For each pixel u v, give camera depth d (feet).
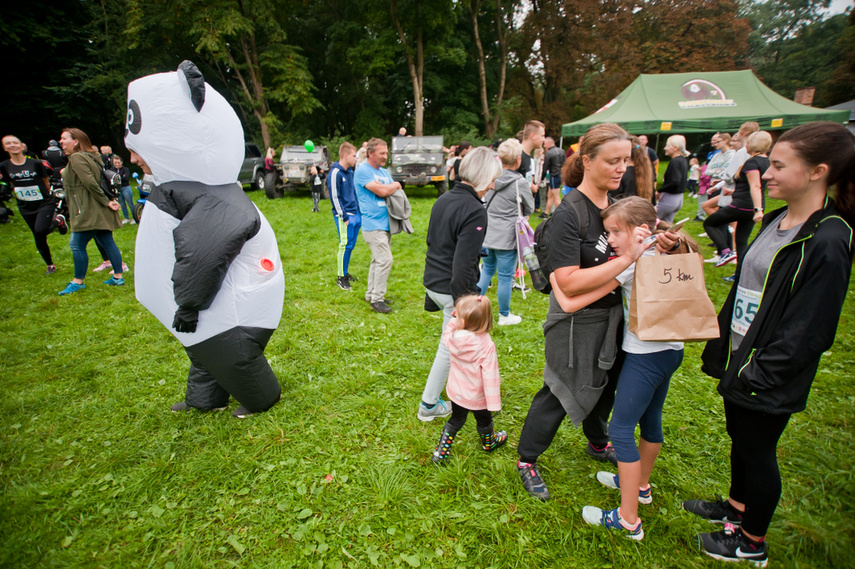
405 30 73.72
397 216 15.38
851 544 6.75
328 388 11.06
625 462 6.55
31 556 6.84
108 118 74.38
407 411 10.30
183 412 10.18
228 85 73.56
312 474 8.37
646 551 6.75
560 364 6.99
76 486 8.15
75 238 17.72
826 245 5.02
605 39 90.12
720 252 19.80
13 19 57.31
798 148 5.24
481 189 9.12
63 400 10.84
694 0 89.20
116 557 6.84
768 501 5.98
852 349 12.60
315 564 6.67
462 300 8.08
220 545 7.02
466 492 7.98
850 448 8.80
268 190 44.55
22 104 62.34
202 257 7.78
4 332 14.48
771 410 5.48
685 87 47.75
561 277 6.28
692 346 13.21
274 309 9.21
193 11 58.70
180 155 7.96
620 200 6.25
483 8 86.89
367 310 16.17
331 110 90.48
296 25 82.74
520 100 89.35
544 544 6.97
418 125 75.05
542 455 8.84
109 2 65.31
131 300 17.24
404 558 6.73
